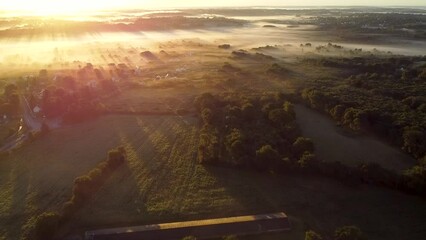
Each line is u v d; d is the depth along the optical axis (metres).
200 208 74.94
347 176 83.69
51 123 117.12
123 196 78.62
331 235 68.88
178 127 112.62
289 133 103.94
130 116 120.81
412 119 111.00
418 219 73.75
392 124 107.94
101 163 87.94
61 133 109.19
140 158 94.38
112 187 81.75
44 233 65.69
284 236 68.19
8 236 67.50
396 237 69.12
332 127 112.69
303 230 69.88
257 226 69.38
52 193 80.12
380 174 83.31
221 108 121.62
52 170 89.25
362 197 79.69
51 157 95.38
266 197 78.94
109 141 103.69
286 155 92.00
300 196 79.56
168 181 84.19
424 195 79.06
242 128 106.75
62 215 70.50
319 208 76.12
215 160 90.25
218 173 87.31
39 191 80.81
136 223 70.75
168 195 79.12
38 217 67.56
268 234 68.44
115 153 89.81
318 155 95.69
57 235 67.69
